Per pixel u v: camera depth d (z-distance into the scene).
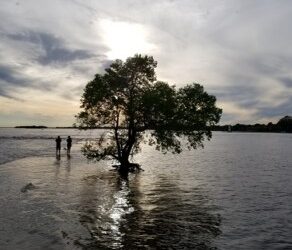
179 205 21.78
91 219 17.83
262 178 35.94
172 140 36.81
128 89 37.25
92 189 25.88
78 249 13.67
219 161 55.81
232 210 20.92
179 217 18.91
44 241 14.33
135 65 36.94
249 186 30.27
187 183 30.70
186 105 36.41
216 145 122.94
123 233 15.87
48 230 15.73
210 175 37.19
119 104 36.78
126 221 17.77
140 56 36.78
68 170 36.31
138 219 18.20
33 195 22.81
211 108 36.50
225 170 42.62
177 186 28.83
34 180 28.92
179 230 16.61
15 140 111.44
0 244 13.77
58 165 40.62
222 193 26.38
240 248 14.53
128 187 27.41
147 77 37.75
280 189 28.92
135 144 39.03
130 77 37.16
